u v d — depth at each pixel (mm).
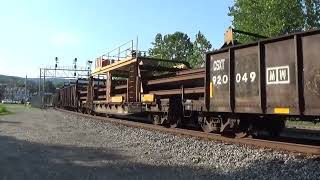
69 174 10789
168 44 87875
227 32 16422
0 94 178250
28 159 13133
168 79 22125
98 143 17188
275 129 16500
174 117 21641
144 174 10750
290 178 9906
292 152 12703
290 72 12719
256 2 35688
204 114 17984
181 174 10672
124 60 28219
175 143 16188
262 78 13758
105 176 10523
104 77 37750
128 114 26844
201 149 14445
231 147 14281
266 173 10586
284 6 34312
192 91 19438
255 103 14039
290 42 12773
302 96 12312
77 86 52562
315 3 36719
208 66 16719
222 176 10398
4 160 12953
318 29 11750
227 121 16422
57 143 17156
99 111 35469
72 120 33375
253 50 14234
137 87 25812
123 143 17047
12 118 36969
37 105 86812
